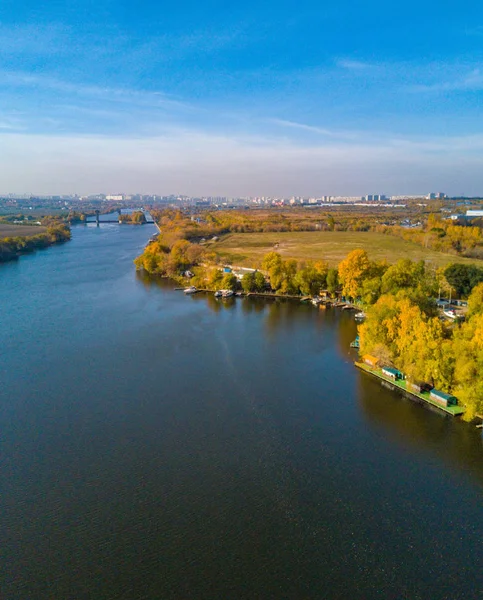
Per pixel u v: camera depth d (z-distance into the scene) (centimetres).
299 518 4866
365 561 4331
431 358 7312
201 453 6009
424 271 13400
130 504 5056
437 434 6469
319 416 6975
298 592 4012
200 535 4622
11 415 6931
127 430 6550
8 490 5266
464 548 4491
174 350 9812
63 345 10006
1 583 4084
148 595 3981
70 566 4262
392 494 5250
